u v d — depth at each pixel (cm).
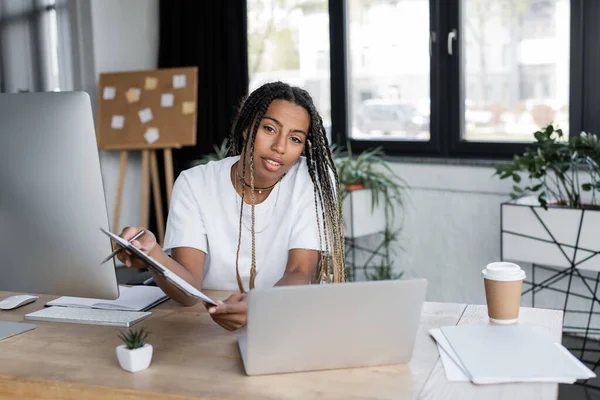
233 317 167
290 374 151
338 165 439
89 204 167
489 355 155
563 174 365
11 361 161
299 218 205
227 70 513
